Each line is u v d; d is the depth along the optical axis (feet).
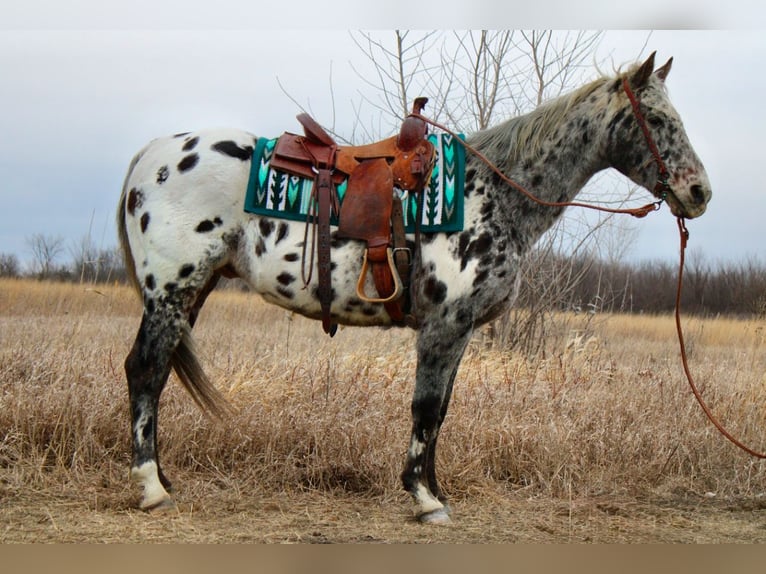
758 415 20.43
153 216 13.93
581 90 14.62
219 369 19.97
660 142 13.92
